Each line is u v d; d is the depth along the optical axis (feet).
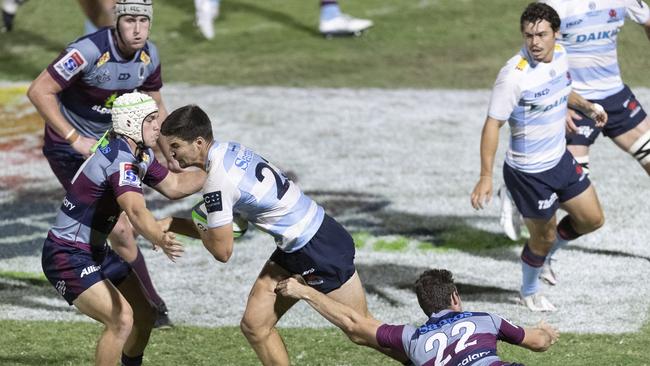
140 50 81.71
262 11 206.69
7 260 102.42
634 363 75.46
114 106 66.85
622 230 106.52
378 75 173.68
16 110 158.51
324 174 128.77
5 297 92.32
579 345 79.41
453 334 57.88
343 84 169.48
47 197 123.34
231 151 65.57
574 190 84.84
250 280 96.43
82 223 67.36
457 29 192.95
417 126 148.56
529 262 86.12
